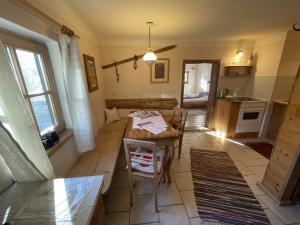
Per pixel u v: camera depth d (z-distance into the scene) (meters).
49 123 1.72
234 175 2.31
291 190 1.72
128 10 1.96
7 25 1.08
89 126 2.01
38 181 1.10
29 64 1.44
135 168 1.70
